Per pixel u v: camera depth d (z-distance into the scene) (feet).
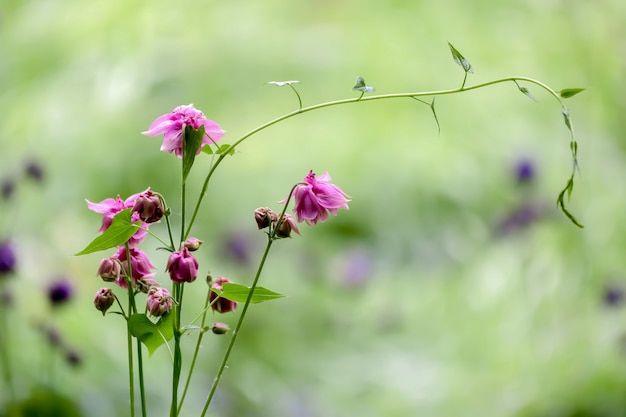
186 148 5.97
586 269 13.07
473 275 15.56
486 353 13.69
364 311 15.92
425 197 19.03
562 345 11.85
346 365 14.11
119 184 17.01
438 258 17.95
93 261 12.30
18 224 12.55
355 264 16.66
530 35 20.27
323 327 15.23
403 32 21.97
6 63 18.49
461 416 12.00
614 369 10.91
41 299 10.37
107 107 17.65
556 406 10.91
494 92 20.61
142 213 5.94
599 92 17.17
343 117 20.66
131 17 19.35
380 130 20.43
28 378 9.28
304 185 6.03
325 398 13.12
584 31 17.97
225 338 13.33
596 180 15.28
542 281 13.43
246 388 12.27
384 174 19.45
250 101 20.52
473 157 19.66
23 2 19.40
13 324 9.82
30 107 16.98
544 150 18.13
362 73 21.44
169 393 10.26
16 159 15.46
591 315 12.30
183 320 12.71
